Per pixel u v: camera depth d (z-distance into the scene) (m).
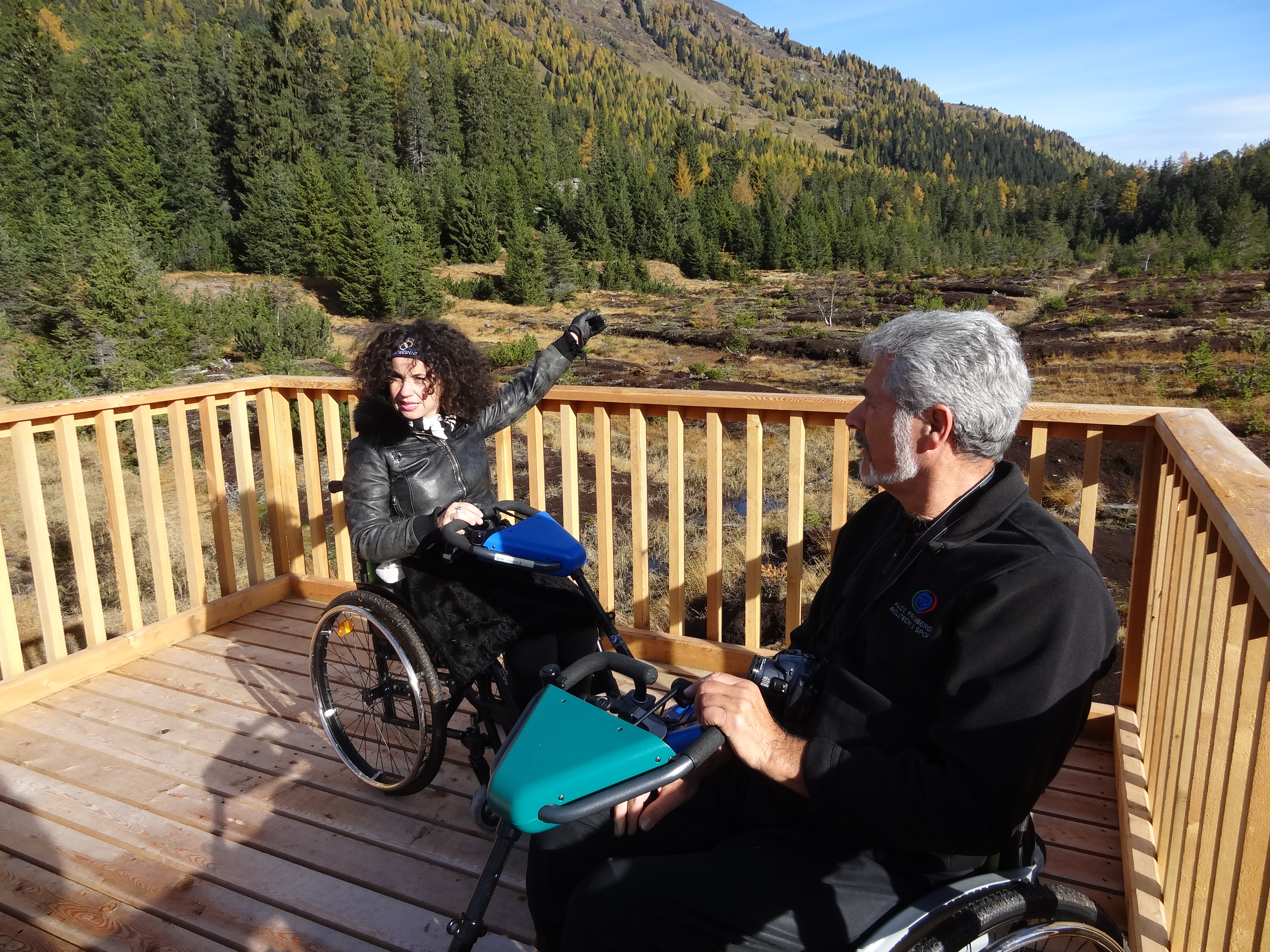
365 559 2.21
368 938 1.83
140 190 56.34
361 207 46.84
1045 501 10.34
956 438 1.25
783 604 6.80
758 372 29.11
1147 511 2.37
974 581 1.18
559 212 75.38
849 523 1.59
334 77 78.19
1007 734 1.08
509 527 2.01
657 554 8.36
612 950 1.20
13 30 59.91
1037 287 56.97
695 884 1.20
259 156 63.41
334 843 2.15
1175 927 1.59
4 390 20.98
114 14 85.25
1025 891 1.18
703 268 71.75
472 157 90.50
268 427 3.77
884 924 1.16
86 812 2.30
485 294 55.59
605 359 32.12
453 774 2.46
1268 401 18.86
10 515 11.04
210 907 1.93
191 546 3.47
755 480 2.92
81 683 3.05
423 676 2.03
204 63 74.19
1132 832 1.96
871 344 1.35
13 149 54.91
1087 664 1.09
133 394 3.21
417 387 2.21
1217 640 1.45
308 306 35.16
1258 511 1.18
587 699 1.38
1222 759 1.37
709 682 1.26
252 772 2.48
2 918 1.91
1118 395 21.23
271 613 3.71
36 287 26.94
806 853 1.26
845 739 1.28
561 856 1.40
